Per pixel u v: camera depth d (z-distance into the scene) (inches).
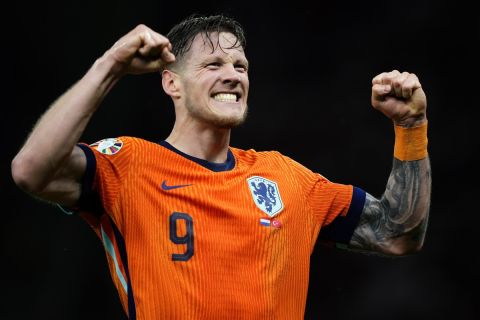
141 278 539.2
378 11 1594.5
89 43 1557.6
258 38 1617.9
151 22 1574.8
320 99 1610.5
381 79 581.6
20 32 1533.0
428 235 1558.8
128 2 1561.3
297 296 579.8
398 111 588.7
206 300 533.0
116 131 1566.2
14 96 1537.9
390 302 1534.2
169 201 553.0
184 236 543.5
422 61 1593.3
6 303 1498.5
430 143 1588.3
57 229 1514.5
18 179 517.7
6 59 1533.0
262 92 1619.1
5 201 1512.1
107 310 1512.1
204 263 540.4
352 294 1541.6
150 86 1571.1
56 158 515.5
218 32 600.4
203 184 567.8
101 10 1552.7
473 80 1578.5
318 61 1614.2
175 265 536.4
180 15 1578.5
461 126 1581.0
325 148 1605.6
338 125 1603.1
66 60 1552.7
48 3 1533.0
